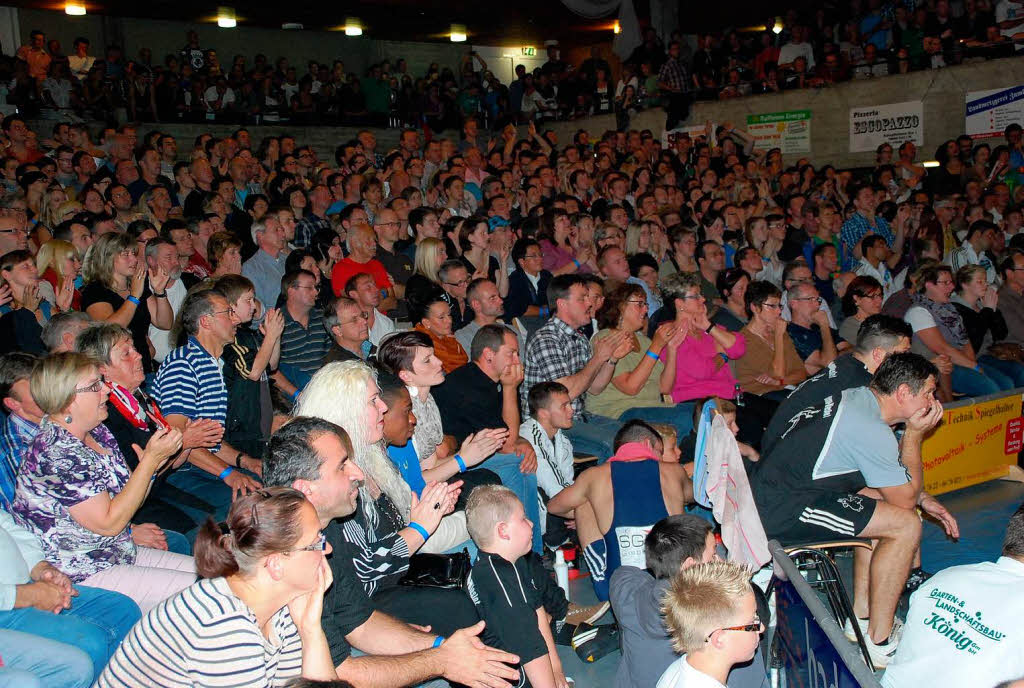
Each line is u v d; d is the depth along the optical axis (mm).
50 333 4723
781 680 3777
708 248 8641
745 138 15898
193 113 16500
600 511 4551
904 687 2971
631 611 3561
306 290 6223
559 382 5844
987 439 6527
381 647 3248
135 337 5914
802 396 4879
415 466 4395
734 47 18203
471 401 5250
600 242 8898
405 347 4652
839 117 15953
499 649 3502
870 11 16406
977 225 10039
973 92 14406
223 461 4871
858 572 4496
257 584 2557
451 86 19250
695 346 6625
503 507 3512
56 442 3664
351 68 21859
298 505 2570
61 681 3186
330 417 3619
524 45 22938
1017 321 8539
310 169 12688
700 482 4461
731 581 2797
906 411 4145
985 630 2809
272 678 2707
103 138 11805
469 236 8188
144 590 3785
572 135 18922
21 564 3473
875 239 9883
